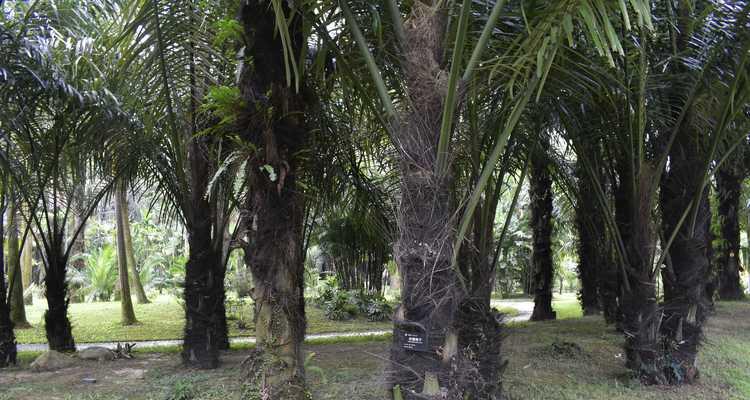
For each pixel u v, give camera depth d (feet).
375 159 20.94
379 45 13.78
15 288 44.11
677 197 18.45
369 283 55.98
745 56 15.30
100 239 90.74
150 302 65.10
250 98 14.55
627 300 19.02
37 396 18.21
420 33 12.09
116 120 22.54
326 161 19.19
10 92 21.15
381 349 27.86
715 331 29.30
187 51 19.16
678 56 17.28
